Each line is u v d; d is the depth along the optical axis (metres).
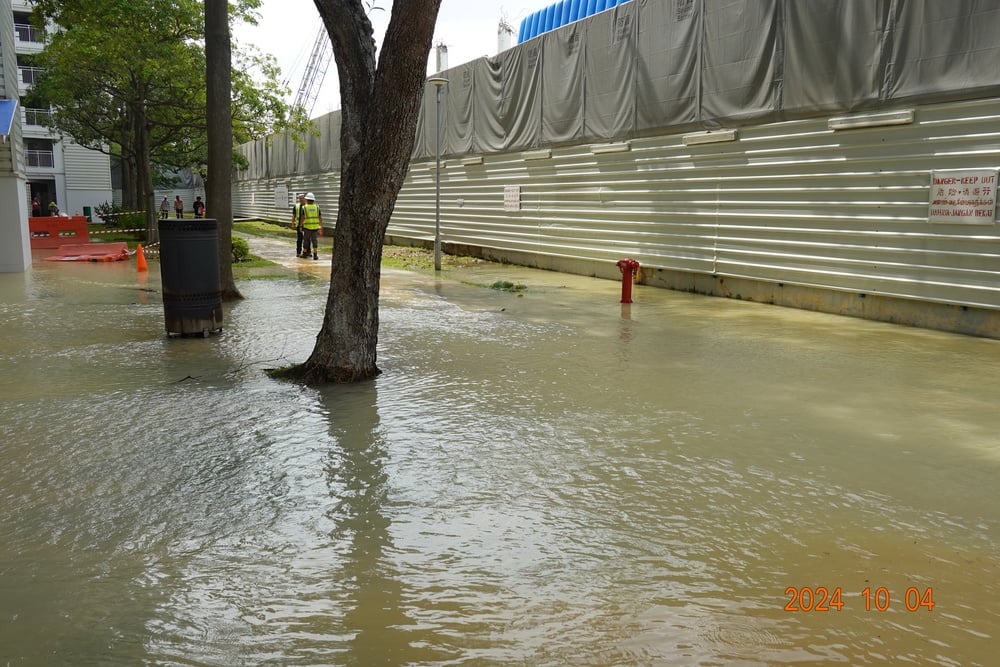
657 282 15.98
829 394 7.02
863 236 11.57
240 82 26.12
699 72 14.25
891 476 4.93
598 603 3.36
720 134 13.80
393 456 5.31
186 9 23.39
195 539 4.02
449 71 23.80
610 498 4.55
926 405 6.64
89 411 6.42
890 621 3.21
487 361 8.49
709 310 12.61
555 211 19.11
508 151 20.86
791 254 12.77
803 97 12.22
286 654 2.99
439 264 19.55
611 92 16.61
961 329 10.42
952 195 10.27
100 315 11.53
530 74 19.53
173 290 9.68
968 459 5.26
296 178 38.72
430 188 25.91
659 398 6.87
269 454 5.36
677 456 5.30
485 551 3.86
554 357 8.70
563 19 19.12
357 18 7.36
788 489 4.70
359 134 7.41
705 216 14.54
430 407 6.58
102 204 49.22
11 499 4.56
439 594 3.44
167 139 33.00
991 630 3.15
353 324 7.54
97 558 3.80
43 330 10.26
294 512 4.36
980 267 10.06
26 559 3.79
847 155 11.70
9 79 17.88
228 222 13.15
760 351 9.05
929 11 10.34
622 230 16.81
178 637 3.11
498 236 21.81
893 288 11.19
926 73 10.45
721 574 3.62
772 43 12.67
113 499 4.56
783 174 12.81
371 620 3.23
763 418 6.23
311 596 3.43
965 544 3.95
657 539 3.99
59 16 21.06
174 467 5.10
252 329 10.45
